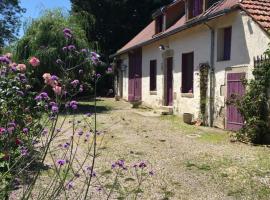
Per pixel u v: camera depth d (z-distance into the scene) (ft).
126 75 87.66
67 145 15.44
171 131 43.55
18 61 59.77
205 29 49.44
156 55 67.62
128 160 29.27
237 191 22.63
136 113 60.54
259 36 38.70
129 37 120.37
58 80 13.80
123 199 20.58
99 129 42.34
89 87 21.81
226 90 44.60
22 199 12.16
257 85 37.35
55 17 65.87
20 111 16.72
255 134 36.37
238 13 42.11
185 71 56.65
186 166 27.86
